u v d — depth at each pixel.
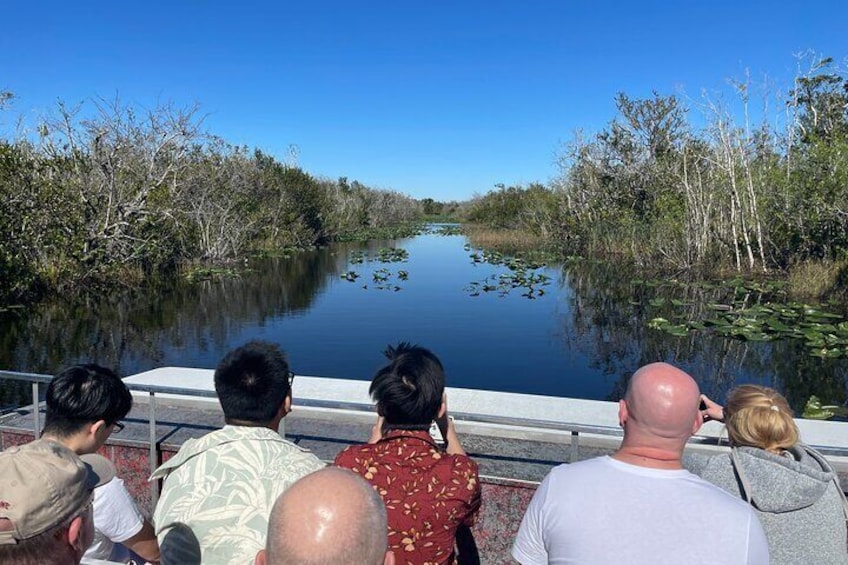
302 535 0.97
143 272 18.61
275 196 32.94
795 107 21.38
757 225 19.58
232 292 16.94
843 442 2.93
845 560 1.73
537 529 1.60
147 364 9.45
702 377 8.80
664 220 23.70
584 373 9.10
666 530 1.43
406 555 1.72
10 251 14.13
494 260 25.39
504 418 2.47
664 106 28.44
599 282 19.14
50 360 9.59
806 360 9.54
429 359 1.94
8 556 1.13
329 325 12.54
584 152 30.77
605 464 1.58
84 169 17.14
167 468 1.79
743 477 1.77
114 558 2.10
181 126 19.78
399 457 1.81
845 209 16.50
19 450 1.23
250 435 1.78
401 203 66.75
